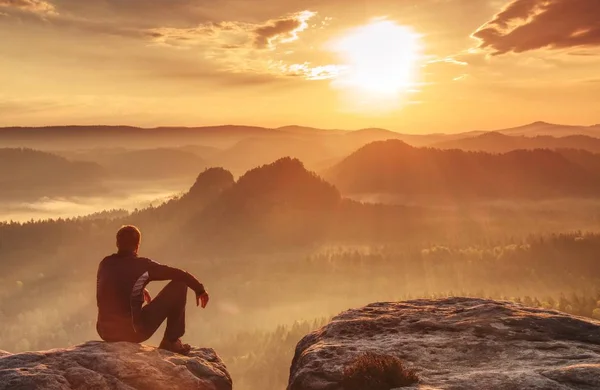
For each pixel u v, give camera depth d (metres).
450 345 6.11
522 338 6.22
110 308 6.14
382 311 7.72
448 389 4.74
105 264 6.34
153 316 6.23
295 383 5.73
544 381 4.72
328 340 6.64
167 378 5.44
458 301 8.12
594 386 4.64
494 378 4.91
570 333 6.43
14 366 5.19
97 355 5.50
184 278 6.37
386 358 5.18
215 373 5.96
